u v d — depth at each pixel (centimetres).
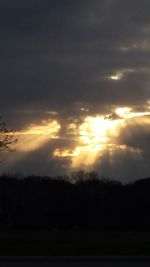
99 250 1991
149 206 6106
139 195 6341
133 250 1980
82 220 6141
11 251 1992
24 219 6128
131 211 6072
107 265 1627
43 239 2423
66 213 6262
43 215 6219
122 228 5638
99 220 6072
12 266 1605
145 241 2272
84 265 1625
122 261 1733
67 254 1902
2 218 6081
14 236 2677
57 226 5994
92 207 6316
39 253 1933
